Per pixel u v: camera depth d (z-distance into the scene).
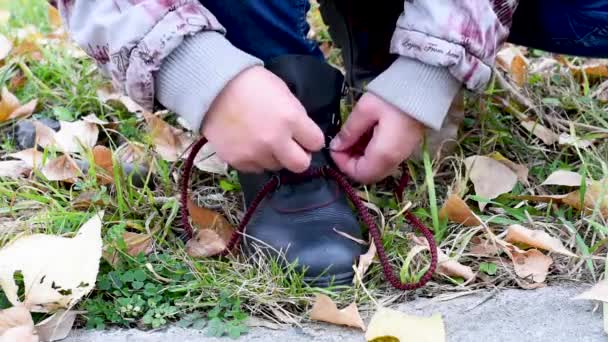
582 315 0.93
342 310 0.91
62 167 1.13
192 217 1.07
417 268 0.99
